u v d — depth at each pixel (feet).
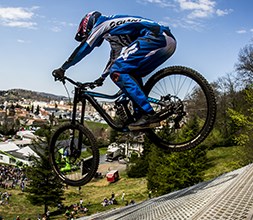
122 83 16.01
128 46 16.08
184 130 17.80
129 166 180.04
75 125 18.65
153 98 16.60
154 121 15.83
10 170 208.54
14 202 133.08
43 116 607.78
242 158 83.87
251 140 78.84
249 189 11.72
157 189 105.60
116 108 17.17
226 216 8.95
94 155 18.10
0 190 153.07
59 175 19.36
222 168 114.21
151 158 121.70
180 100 16.29
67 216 110.52
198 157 94.53
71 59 16.99
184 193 18.12
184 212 11.55
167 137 17.06
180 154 91.91
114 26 16.26
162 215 12.69
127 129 17.03
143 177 166.30
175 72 16.61
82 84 18.12
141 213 15.88
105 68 17.70
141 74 16.29
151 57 15.88
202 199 13.17
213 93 15.94
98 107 17.79
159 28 15.93
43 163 111.55
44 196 111.24
